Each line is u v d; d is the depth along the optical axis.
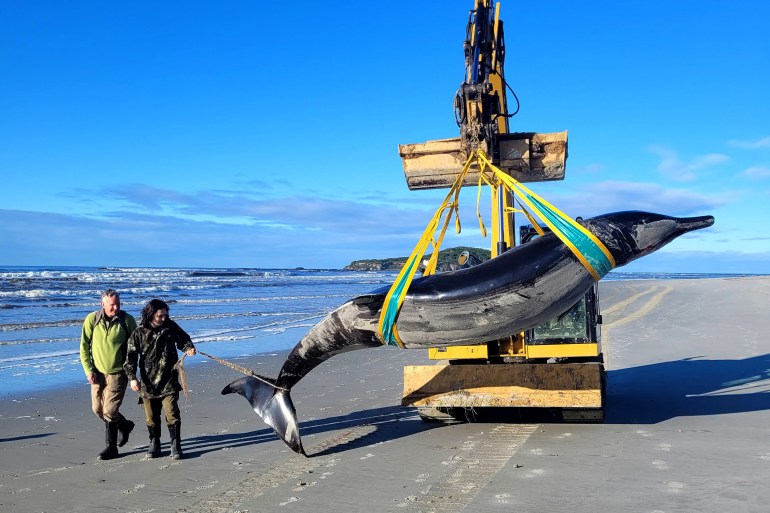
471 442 6.62
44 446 7.21
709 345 13.48
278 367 13.50
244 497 5.16
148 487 5.54
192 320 24.12
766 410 7.65
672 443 6.23
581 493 4.86
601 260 5.98
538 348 7.16
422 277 6.37
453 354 7.37
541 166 7.55
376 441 6.88
